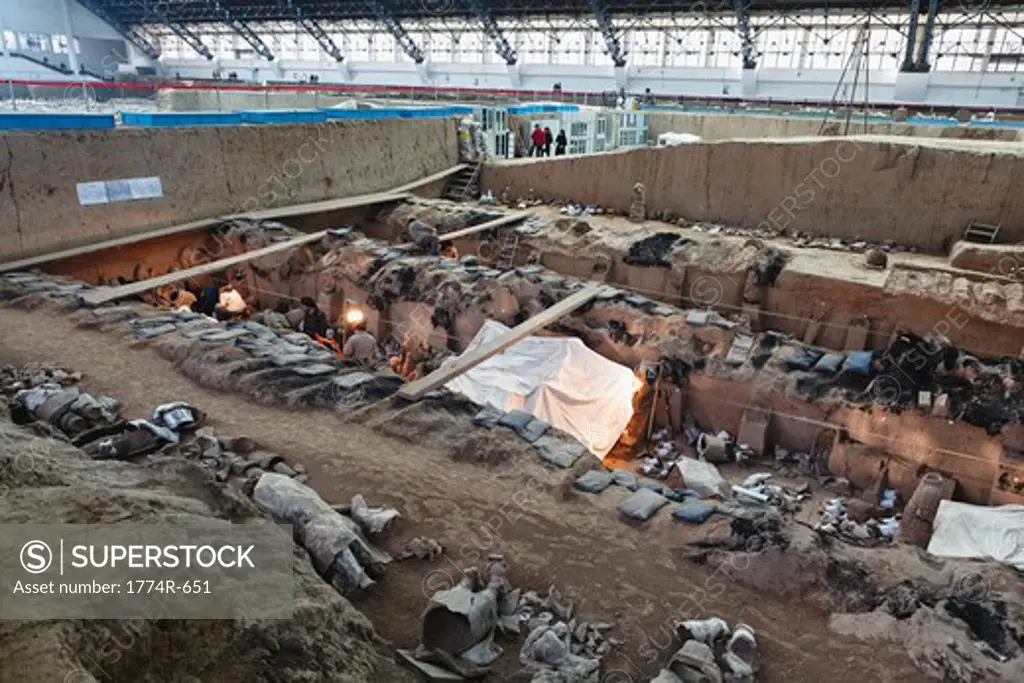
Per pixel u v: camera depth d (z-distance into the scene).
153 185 14.66
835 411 10.02
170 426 6.73
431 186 20.47
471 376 10.42
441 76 38.94
